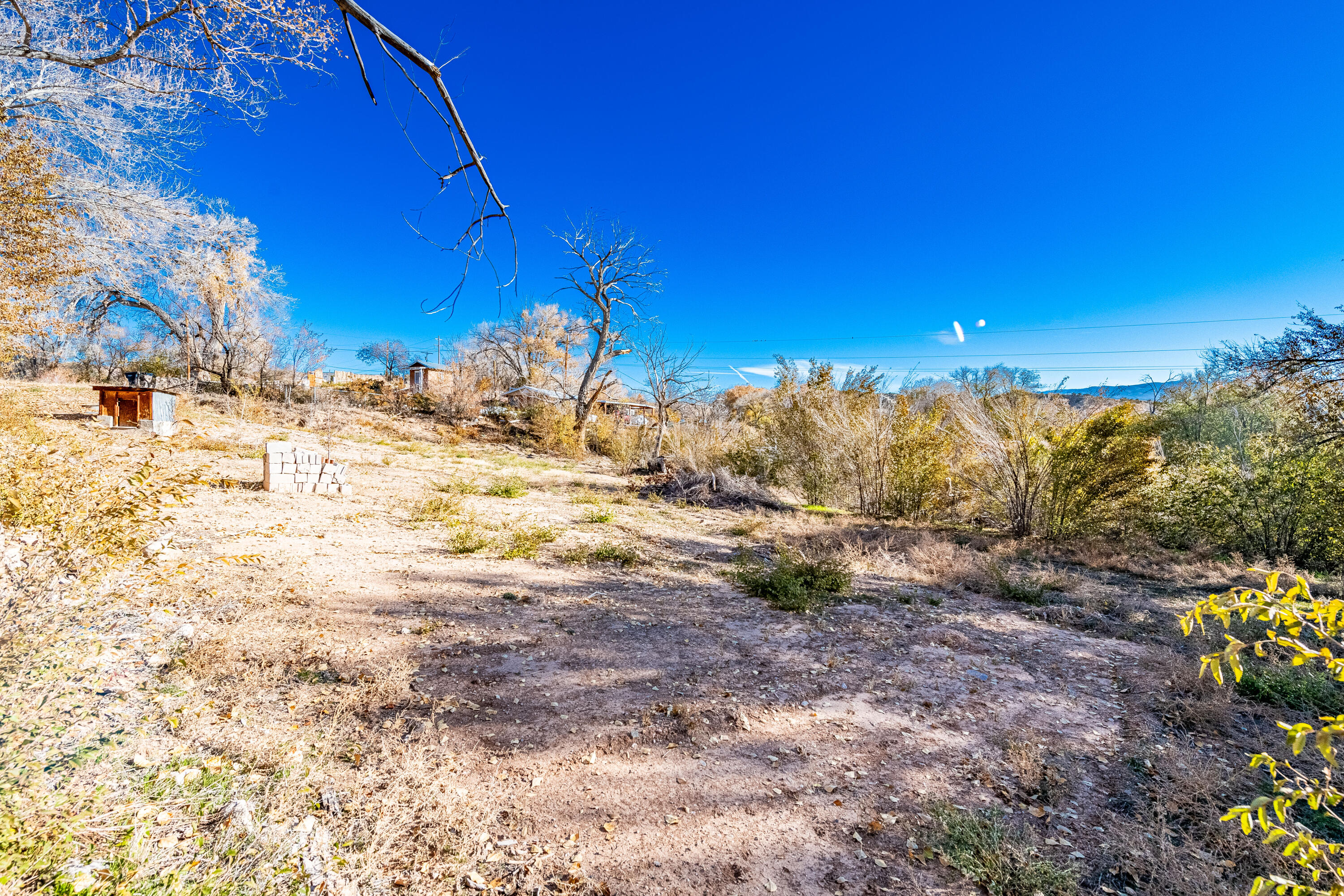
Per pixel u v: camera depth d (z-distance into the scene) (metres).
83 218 7.76
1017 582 7.09
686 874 2.27
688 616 5.46
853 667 4.40
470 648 4.23
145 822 1.99
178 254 9.95
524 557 7.10
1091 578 8.14
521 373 40.97
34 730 2.22
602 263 28.45
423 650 4.08
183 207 9.47
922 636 5.17
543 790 2.72
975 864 2.34
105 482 4.16
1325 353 8.02
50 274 6.75
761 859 2.37
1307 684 3.85
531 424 29.22
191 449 12.22
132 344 25.27
